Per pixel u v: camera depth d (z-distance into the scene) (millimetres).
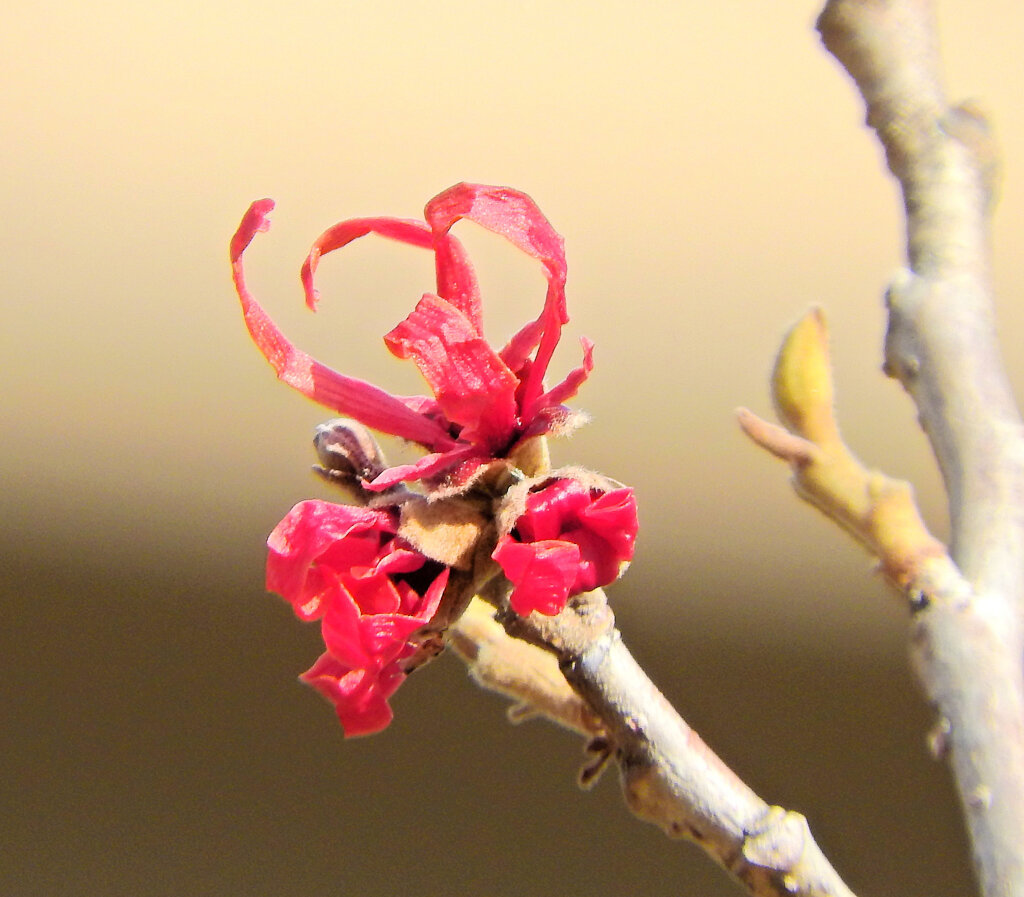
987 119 249
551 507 250
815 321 250
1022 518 243
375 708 252
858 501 246
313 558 250
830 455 248
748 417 249
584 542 251
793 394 249
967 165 248
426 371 251
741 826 251
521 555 248
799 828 251
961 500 244
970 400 245
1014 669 241
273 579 251
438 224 250
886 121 249
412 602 252
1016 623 242
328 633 250
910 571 244
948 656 242
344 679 252
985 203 248
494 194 250
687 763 252
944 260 247
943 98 249
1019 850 238
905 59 249
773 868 250
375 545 252
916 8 250
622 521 250
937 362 246
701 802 252
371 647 249
